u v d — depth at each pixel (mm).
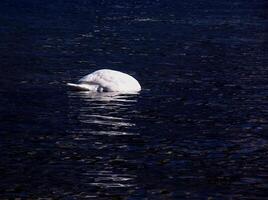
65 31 147750
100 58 112562
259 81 94375
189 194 47719
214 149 59469
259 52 123875
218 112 74375
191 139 62812
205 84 91500
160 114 72938
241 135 64562
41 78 92500
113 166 54031
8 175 51188
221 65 108438
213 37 145750
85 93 82938
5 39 132000
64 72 98000
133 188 48875
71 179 50625
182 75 98500
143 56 116438
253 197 47312
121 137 63094
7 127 65625
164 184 49844
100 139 62156
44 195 47031
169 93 84625
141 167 53938
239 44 134750
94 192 47875
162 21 176750
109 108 75188
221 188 49156
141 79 94438
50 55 113688
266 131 66125
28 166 53531
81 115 71500
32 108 74125
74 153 57406
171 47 128875
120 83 85188
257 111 75250
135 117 71250
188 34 150375
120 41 135250
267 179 51312
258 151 59000
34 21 165125
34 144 59875
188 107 76750
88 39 136375
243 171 53250
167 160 55969
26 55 112812
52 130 64938
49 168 53156
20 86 86438
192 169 53625
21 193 47344
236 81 94188
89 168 53375
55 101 78000
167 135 64062
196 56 117812
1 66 101500
